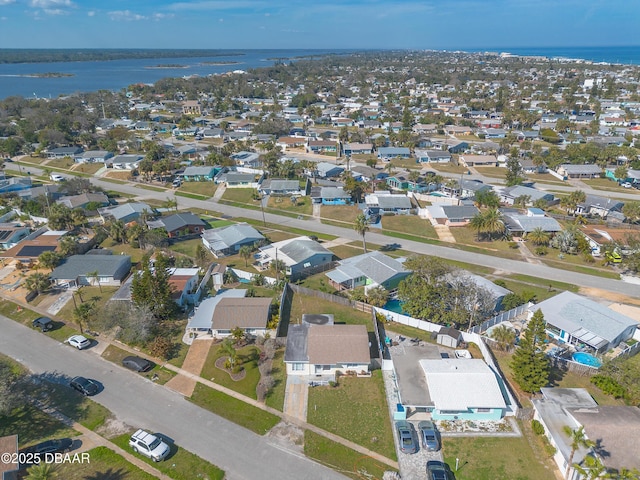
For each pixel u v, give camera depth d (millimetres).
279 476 40812
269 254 86312
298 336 58156
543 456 42969
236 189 134000
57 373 54719
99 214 109812
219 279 75750
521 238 97188
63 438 44719
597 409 45031
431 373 49781
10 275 79375
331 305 70625
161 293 63719
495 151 172375
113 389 51969
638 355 58625
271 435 45469
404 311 69125
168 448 42875
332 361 53188
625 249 86188
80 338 60406
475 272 82750
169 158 160250
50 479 39969
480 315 64562
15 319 66750
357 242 97438
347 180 127312
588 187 134875
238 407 49219
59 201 115938
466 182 129875
